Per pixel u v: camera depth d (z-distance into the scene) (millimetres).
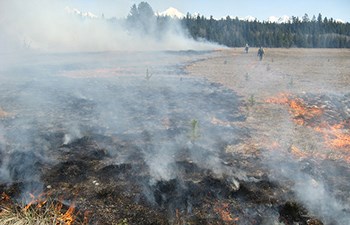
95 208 4586
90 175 5445
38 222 4164
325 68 20453
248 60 26922
